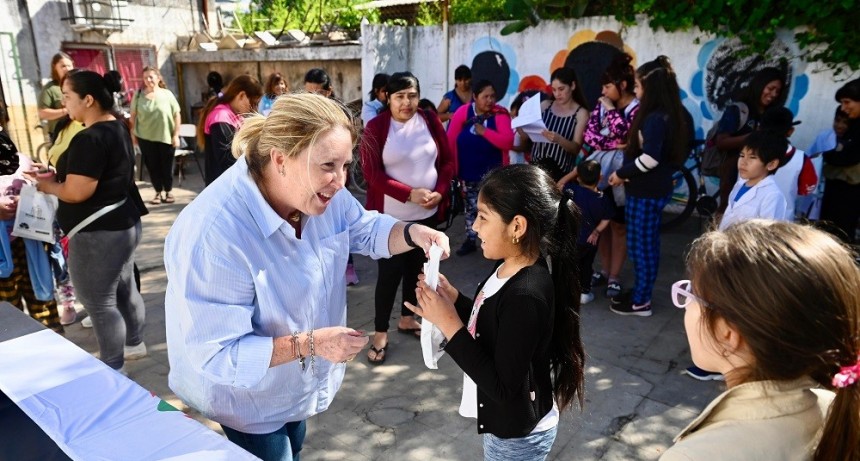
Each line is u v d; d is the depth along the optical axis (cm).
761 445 90
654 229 371
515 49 694
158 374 323
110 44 1002
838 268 88
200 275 139
